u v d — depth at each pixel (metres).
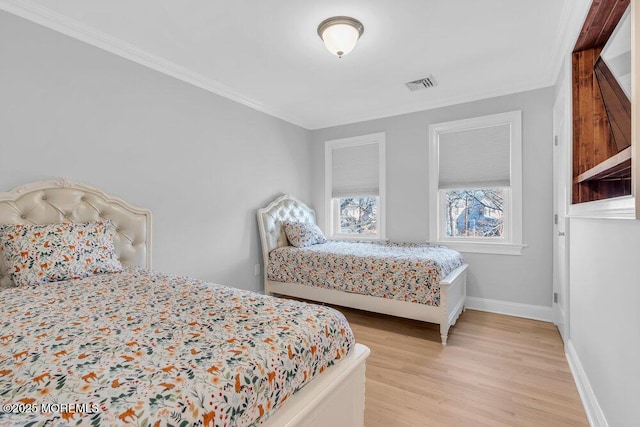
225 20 2.16
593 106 1.95
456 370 2.18
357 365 1.29
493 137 3.39
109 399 0.69
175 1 1.96
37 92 2.08
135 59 2.58
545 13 2.05
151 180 2.71
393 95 3.48
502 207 3.42
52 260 1.82
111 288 1.64
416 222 3.81
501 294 3.33
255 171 3.72
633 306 1.16
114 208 2.40
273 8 2.02
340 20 2.10
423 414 1.72
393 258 2.89
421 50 2.54
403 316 2.79
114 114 2.47
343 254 3.17
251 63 2.77
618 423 1.30
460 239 3.60
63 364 0.83
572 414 1.71
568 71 2.11
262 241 3.66
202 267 3.11
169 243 2.84
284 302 1.43
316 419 1.07
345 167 4.39
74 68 2.25
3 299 1.43
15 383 0.75
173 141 2.87
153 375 0.79
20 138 2.02
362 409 1.38
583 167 2.01
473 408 1.77
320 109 3.95
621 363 1.27
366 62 2.74
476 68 2.85
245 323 1.16
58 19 2.12
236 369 0.87
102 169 2.40
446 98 3.54
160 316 1.22
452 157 3.62
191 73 2.94
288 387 1.00
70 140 2.23
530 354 2.40
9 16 1.97
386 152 4.02
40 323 1.13
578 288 2.03
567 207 2.24
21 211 1.98
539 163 3.12
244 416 0.84
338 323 1.30
